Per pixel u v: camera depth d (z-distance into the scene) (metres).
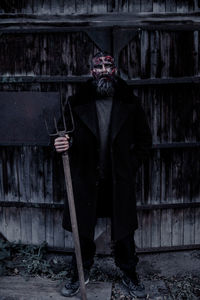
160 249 3.55
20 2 3.23
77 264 2.64
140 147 2.88
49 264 3.39
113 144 2.69
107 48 3.20
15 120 3.38
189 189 3.47
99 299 2.93
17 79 3.30
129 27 3.17
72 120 2.64
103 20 3.20
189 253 3.55
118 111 2.69
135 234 3.54
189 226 3.56
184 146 3.36
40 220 3.57
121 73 3.23
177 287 3.06
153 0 3.18
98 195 2.82
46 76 3.29
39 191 3.50
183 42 3.22
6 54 3.29
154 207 3.46
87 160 2.75
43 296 2.97
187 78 3.25
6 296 2.96
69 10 3.21
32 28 3.23
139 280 3.07
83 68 3.25
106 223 3.49
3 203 3.55
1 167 3.50
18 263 3.39
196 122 3.36
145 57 3.22
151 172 3.42
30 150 3.44
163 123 3.34
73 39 3.21
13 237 3.63
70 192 2.54
